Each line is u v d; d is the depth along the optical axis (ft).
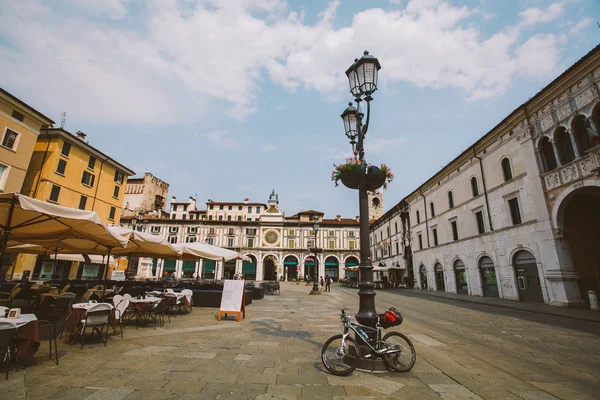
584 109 52.11
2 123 76.48
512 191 69.36
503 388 15.94
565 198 55.88
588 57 50.19
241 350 22.09
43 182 93.91
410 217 131.95
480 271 81.66
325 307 52.49
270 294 80.12
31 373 16.55
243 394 14.39
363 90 22.58
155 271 193.98
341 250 207.41
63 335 25.38
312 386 15.58
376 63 22.44
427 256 113.80
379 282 137.08
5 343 15.81
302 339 26.09
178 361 19.17
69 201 102.01
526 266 65.67
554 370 19.52
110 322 24.64
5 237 24.04
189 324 32.35
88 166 110.63
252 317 38.45
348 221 222.89
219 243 207.51
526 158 64.95
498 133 74.59
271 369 18.03
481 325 36.86
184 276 195.62
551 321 40.19
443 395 14.80
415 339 27.78
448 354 22.68
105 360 19.11
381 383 16.22
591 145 51.70
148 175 214.90
